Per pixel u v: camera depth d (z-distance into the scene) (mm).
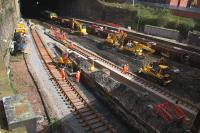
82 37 37656
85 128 14945
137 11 39750
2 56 19781
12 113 11961
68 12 53719
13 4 33812
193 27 34188
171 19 37125
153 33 36312
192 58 26562
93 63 25188
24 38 31016
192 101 18703
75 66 23531
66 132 14469
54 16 50438
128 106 15836
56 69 23688
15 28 33094
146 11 40656
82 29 38781
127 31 37594
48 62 25359
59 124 14992
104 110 17312
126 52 29656
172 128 13398
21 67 23531
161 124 13781
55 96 18547
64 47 30672
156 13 39781
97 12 45875
